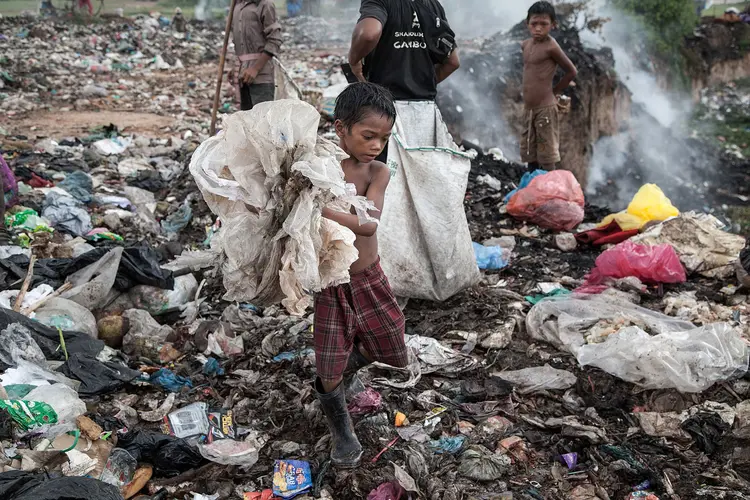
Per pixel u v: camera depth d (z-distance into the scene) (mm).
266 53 6492
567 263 5117
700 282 4641
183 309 4027
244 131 2197
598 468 2840
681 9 24422
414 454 2830
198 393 3318
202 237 5391
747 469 2850
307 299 2451
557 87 6707
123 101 11188
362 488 2697
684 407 3250
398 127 4023
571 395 3332
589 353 3520
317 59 15891
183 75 14086
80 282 3834
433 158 3971
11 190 5168
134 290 3928
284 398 3289
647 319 3822
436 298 4152
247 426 3105
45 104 10578
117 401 3164
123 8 23750
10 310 3316
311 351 3613
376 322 2742
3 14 20141
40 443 2682
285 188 2262
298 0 23812
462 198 4047
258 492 2693
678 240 4848
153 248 4980
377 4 3955
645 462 2861
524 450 2939
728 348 3418
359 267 2711
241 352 3688
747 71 27875
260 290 2436
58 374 3109
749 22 28828
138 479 2658
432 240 4000
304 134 2201
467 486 2719
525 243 5520
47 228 4898
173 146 8109
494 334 3824
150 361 3559
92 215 5512
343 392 2775
